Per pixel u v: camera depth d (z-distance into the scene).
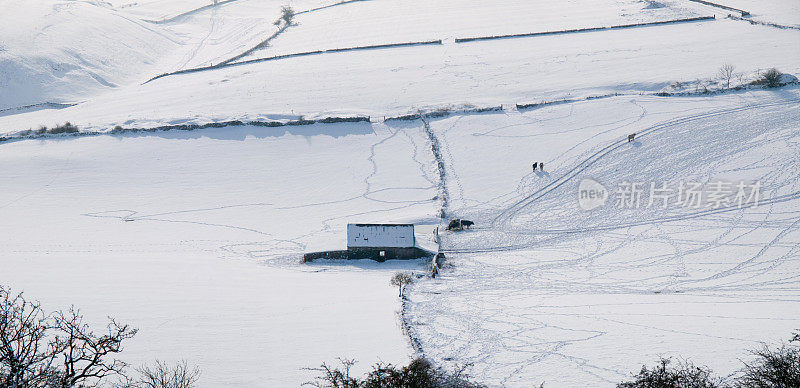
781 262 74.12
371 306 63.22
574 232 90.44
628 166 108.88
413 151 125.00
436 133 130.25
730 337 49.09
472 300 65.25
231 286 72.56
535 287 71.06
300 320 58.94
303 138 132.62
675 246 81.94
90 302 64.81
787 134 111.25
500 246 88.31
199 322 58.59
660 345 48.25
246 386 44.25
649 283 70.81
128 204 110.62
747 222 86.06
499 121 132.88
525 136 125.69
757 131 114.50
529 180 109.06
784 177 96.94
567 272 76.81
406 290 69.88
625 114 129.62
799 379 34.66
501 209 100.56
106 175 121.50
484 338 52.50
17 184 118.06
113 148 131.25
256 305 64.44
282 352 50.59
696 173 102.75
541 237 90.12
